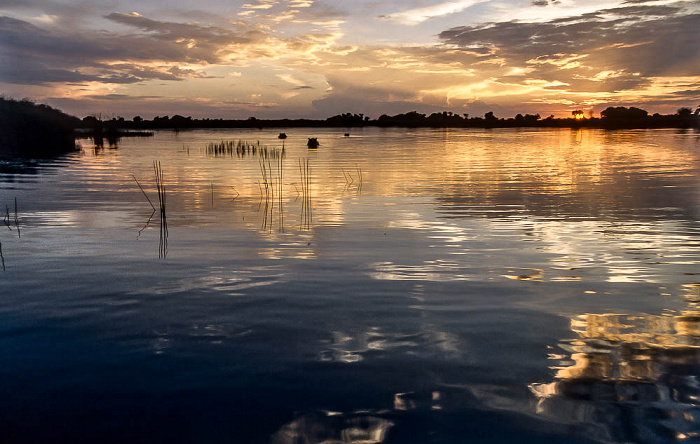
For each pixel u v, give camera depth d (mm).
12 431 3320
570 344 4555
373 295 5934
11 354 4383
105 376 4008
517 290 6102
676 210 11781
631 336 4727
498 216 11250
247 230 9844
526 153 32969
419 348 4488
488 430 3307
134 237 9188
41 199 13852
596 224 10273
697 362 4180
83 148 37719
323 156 31141
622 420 3389
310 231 9750
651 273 6793
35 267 7133
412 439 3227
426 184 17141
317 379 3951
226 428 3352
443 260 7527
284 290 6125
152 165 24719
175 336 4754
